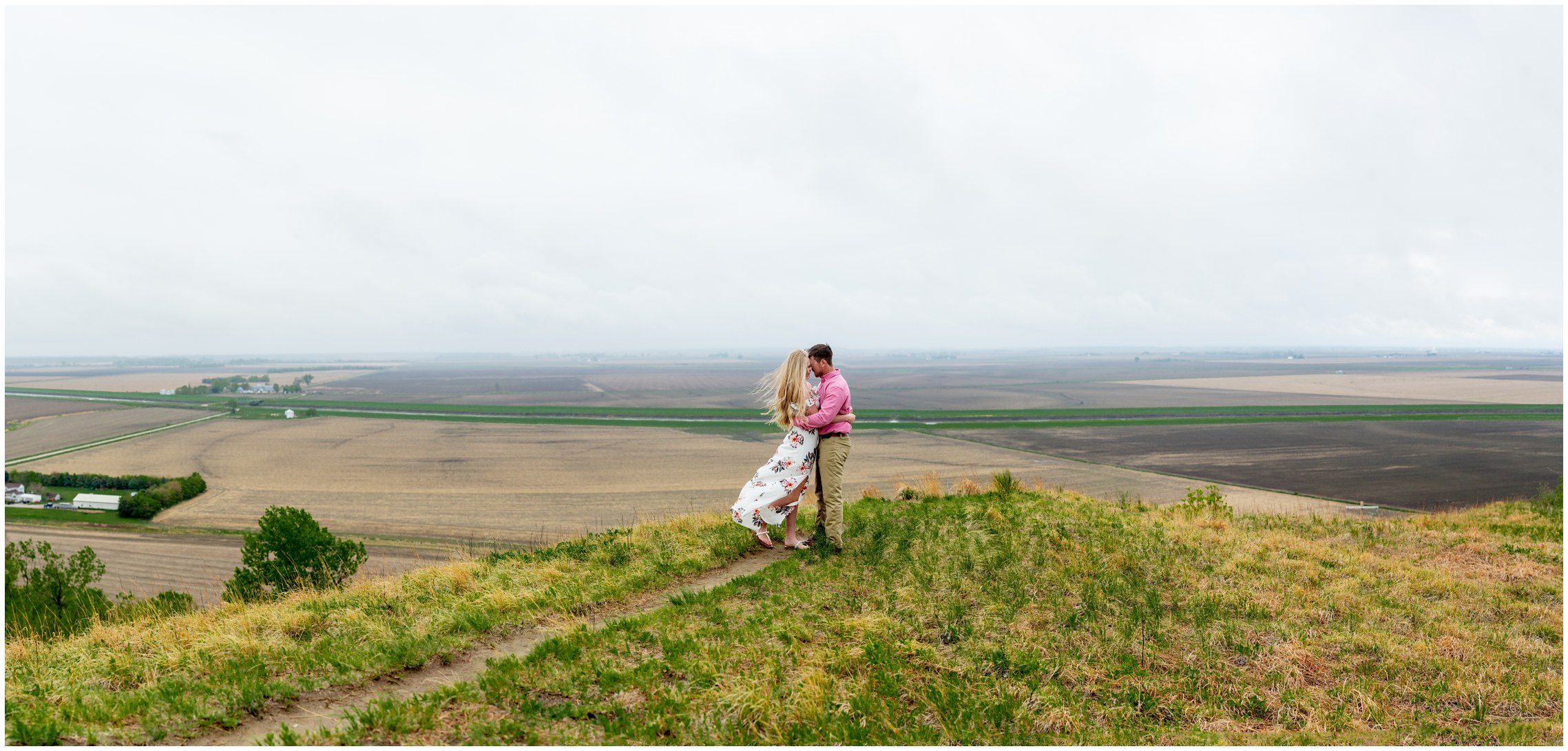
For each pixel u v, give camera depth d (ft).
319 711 16.87
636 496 203.62
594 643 20.54
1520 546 38.09
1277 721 18.37
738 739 15.74
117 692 17.69
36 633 24.95
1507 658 22.70
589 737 15.57
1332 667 21.45
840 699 17.65
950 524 36.22
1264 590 28.22
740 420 478.18
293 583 48.44
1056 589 26.76
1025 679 19.35
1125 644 22.24
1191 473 233.35
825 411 30.19
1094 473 236.22
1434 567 34.35
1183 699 19.08
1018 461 269.44
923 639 21.84
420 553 122.93
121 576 107.96
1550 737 17.17
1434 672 21.36
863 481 215.10
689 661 19.11
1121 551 32.24
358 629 22.15
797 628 21.48
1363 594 28.50
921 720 17.15
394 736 15.39
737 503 30.50
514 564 29.86
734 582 26.17
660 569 28.55
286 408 564.71
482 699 17.22
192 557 123.65
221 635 21.13
